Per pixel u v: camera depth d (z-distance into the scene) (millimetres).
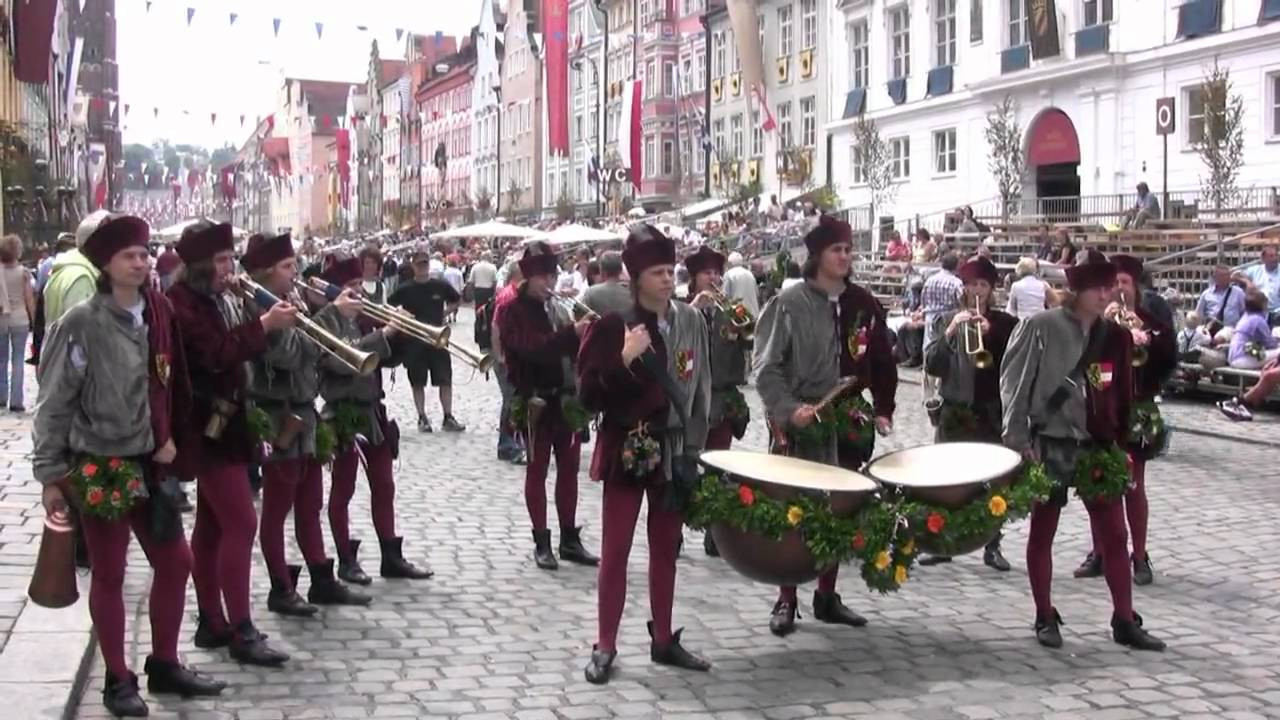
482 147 86188
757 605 7535
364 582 7922
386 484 8102
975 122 35375
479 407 18078
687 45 54281
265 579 8031
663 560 6289
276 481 7059
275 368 6879
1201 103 26594
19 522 8875
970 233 28766
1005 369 6676
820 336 6902
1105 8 30938
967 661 6434
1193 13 28094
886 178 37594
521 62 77062
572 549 8656
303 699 5781
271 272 6793
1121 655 6535
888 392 7102
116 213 5355
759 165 47781
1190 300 21453
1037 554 6703
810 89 45219
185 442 5727
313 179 138500
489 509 10430
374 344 7828
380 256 11117
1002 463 6418
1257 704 5773
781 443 7027
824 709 5699
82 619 6582
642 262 6078
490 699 5812
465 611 7352
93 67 93562
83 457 5293
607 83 62062
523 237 46844
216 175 175750
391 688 5953
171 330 5629
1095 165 31109
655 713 5641
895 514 6211
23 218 27250
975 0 35250
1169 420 15562
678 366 6160
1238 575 8195
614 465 6090
